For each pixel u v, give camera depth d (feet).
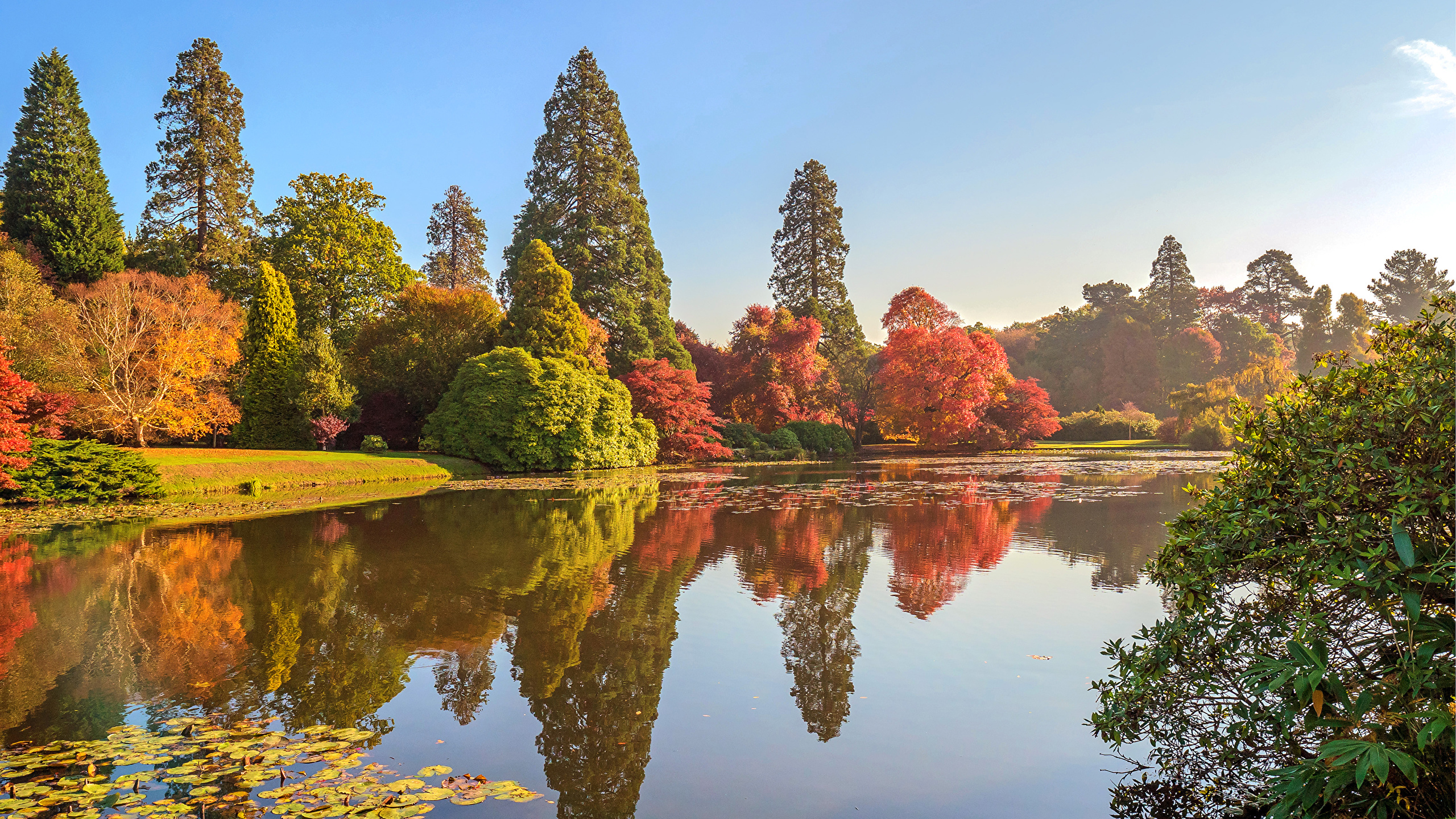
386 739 16.89
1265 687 11.86
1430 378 11.62
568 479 85.66
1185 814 13.44
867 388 168.76
